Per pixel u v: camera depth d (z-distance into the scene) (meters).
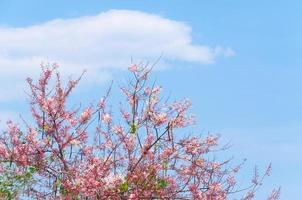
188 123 14.19
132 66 14.34
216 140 14.41
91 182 12.95
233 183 14.54
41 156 13.57
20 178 13.73
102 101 14.14
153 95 14.29
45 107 13.49
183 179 14.08
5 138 13.63
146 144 13.88
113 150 13.95
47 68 13.71
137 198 13.16
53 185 13.56
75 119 13.84
